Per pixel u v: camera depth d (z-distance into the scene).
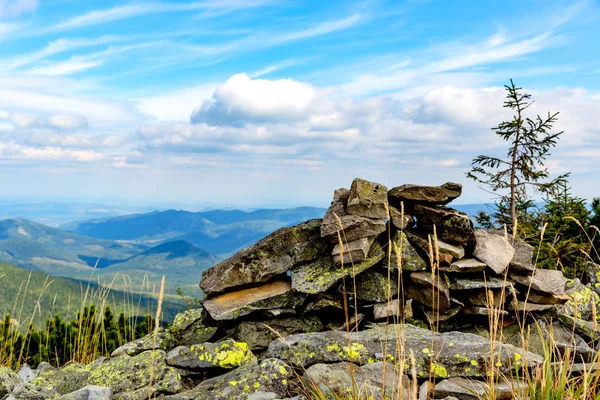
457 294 7.14
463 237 7.29
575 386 4.40
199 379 6.09
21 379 6.14
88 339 9.29
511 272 7.10
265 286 7.48
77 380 6.22
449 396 4.66
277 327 7.02
